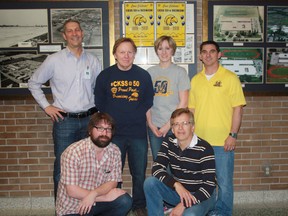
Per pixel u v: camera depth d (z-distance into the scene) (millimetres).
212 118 2926
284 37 3564
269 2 3508
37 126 3498
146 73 2969
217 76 2945
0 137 3498
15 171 3537
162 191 2562
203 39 3504
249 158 3654
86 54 3145
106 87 2936
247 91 3600
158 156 2648
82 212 2330
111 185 2477
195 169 2500
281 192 3688
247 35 3531
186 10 3461
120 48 2834
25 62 3420
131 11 3426
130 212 3295
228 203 2930
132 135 2975
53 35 3406
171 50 3076
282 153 3670
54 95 3078
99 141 2279
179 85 3049
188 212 2348
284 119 3643
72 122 3020
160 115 3055
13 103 3469
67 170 2299
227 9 3492
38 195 3570
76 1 3385
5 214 3426
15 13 3365
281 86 3617
